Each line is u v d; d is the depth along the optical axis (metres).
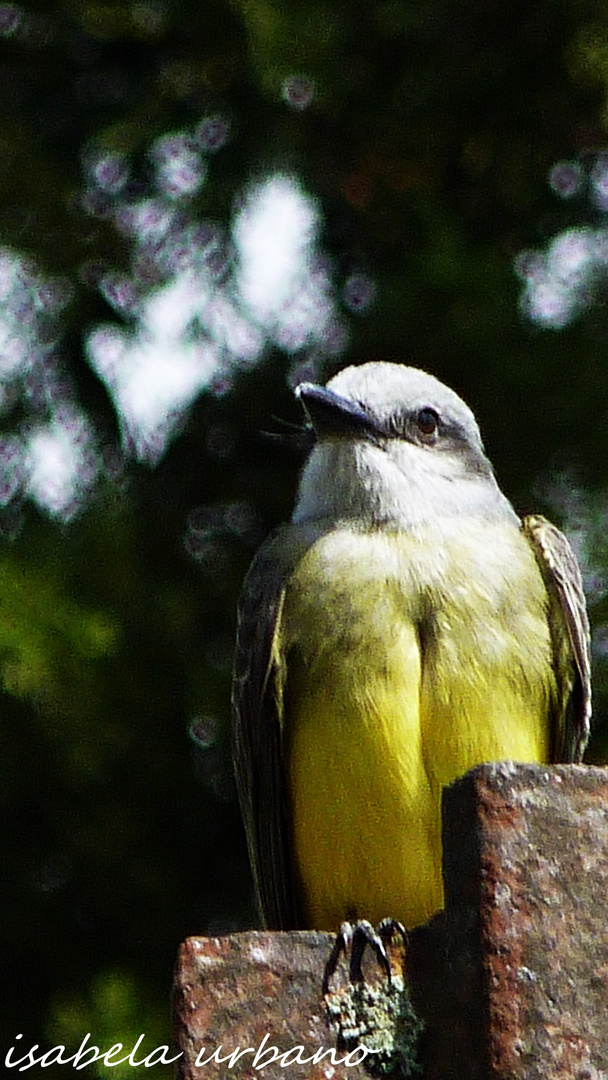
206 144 13.37
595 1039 4.18
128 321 13.12
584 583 12.12
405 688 7.20
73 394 13.04
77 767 11.99
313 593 7.48
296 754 7.41
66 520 12.50
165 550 12.97
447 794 4.53
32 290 12.94
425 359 12.56
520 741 7.33
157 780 12.49
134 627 12.32
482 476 8.30
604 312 12.71
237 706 7.93
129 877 12.49
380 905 7.25
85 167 13.59
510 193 13.66
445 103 13.67
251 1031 4.55
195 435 13.18
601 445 12.53
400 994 4.61
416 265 12.62
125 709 12.22
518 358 12.52
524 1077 4.14
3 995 12.42
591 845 4.34
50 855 12.52
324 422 8.12
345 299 13.20
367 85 13.59
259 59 12.78
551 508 12.43
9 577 11.86
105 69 13.95
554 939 4.26
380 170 13.49
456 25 13.62
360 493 7.89
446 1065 4.46
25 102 13.84
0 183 12.95
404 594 7.37
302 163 13.35
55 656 11.75
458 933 4.44
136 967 12.40
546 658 7.52
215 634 12.72
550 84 13.64
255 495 13.12
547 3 13.48
